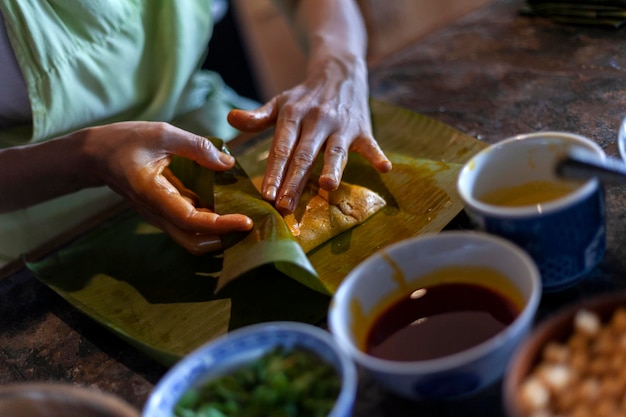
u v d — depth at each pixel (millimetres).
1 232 932
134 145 730
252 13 1930
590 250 557
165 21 955
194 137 735
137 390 614
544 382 454
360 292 552
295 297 667
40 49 868
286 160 757
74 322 712
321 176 732
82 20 893
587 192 534
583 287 578
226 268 660
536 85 851
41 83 885
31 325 725
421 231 706
